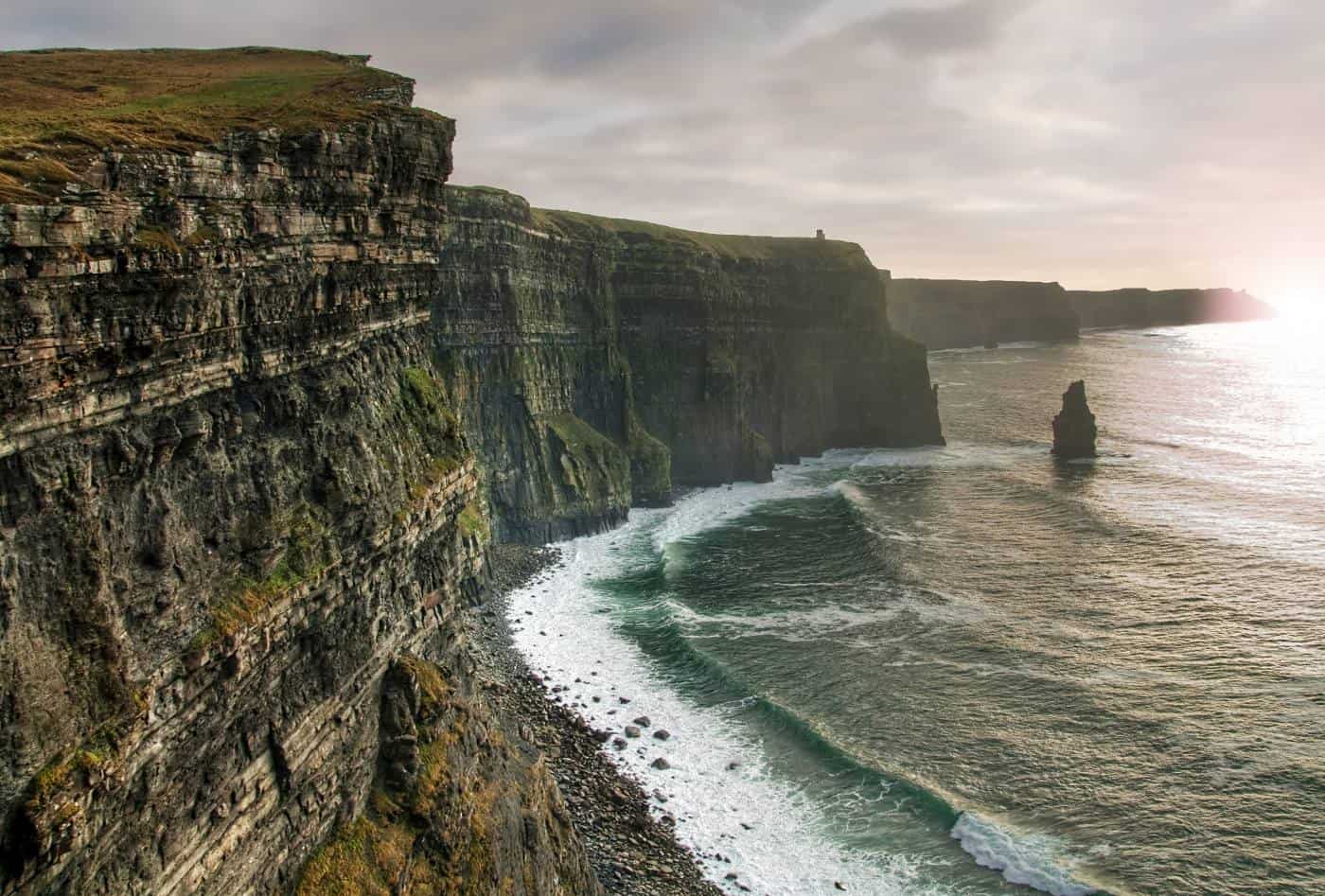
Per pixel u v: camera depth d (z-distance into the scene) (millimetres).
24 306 17141
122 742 18766
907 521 107500
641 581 89188
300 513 26891
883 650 68750
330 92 35281
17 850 16500
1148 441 156750
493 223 104125
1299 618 70500
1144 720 55625
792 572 89875
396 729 30859
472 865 30641
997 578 84062
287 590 25109
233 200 24281
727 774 52906
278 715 25266
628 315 135375
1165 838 44844
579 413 123438
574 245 123688
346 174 29297
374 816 29297
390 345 35844
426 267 37062
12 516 17312
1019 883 42688
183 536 22047
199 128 25000
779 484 135250
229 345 24188
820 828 47719
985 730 55844
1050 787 49656
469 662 40562
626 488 116625
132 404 20438
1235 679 60312
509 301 106562
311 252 27844
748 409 144250
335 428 29547
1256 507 106062
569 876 37812
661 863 45031
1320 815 45781
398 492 32469
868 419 163000
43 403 17812
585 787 51156
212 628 22250
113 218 19688
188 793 21500
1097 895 41156
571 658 69938
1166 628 69688
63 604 18172
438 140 35812
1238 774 49562
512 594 85562
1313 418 179625
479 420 102438
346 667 28688
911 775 51594
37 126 22531
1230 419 180750
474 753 34000
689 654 69250
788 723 57531
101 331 19188
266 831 24625
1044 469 136500
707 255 140125
